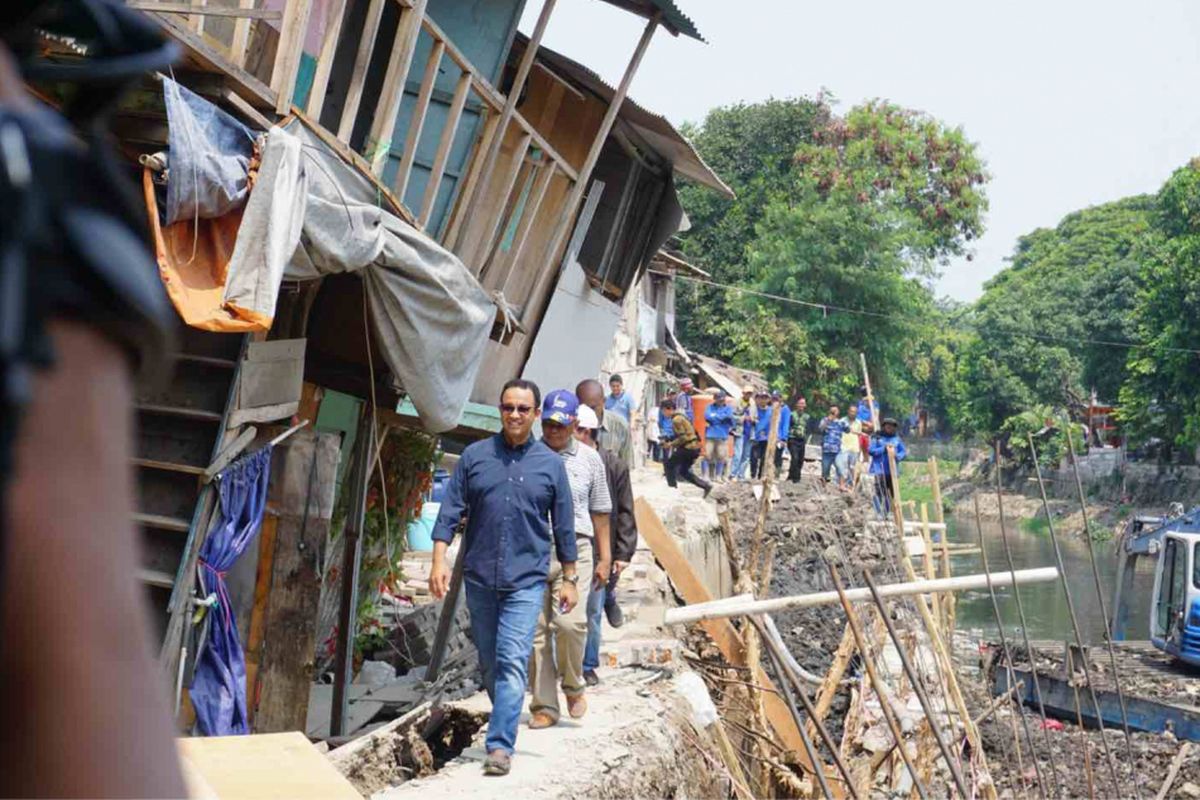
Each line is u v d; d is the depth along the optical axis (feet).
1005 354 238.48
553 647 29.53
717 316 190.90
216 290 23.27
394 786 25.77
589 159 44.93
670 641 38.99
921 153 221.46
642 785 27.32
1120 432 204.85
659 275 141.38
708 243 204.74
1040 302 241.35
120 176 2.20
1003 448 244.01
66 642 1.87
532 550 26.55
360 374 35.24
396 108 31.32
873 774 38.06
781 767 36.19
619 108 48.14
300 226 24.53
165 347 2.07
